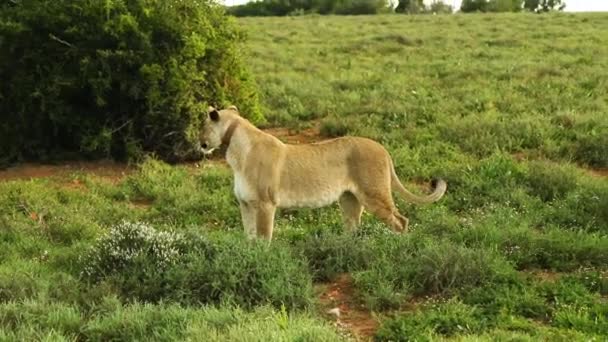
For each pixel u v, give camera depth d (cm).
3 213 1898
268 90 3362
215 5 2739
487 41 5069
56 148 2555
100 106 2489
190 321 1177
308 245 1519
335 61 4375
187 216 1931
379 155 1587
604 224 1703
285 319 1154
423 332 1177
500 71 3741
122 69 2464
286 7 11394
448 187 2081
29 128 2509
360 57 4481
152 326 1188
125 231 1499
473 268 1363
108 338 1183
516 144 2455
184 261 1409
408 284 1359
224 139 1538
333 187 1561
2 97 2439
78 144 2517
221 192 2095
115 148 2509
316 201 1554
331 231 1694
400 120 2806
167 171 2322
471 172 2155
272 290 1298
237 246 1423
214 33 2614
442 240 1537
